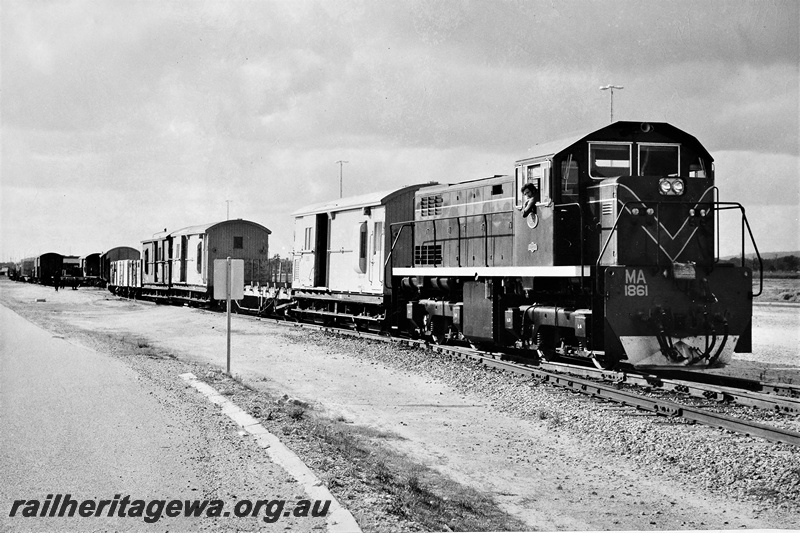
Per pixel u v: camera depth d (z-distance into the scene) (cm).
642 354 1281
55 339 2081
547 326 1536
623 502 780
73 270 7694
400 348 1908
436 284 1925
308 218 2784
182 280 4144
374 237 2275
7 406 1078
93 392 1195
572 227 1429
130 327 2833
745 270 1323
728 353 1309
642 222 1321
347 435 1030
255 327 2730
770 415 1059
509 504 781
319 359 1809
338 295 2497
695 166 1402
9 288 7038
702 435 949
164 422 979
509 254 1620
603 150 1410
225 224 3784
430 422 1130
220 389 1253
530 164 1504
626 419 1055
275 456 827
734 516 729
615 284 1271
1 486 720
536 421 1112
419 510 713
